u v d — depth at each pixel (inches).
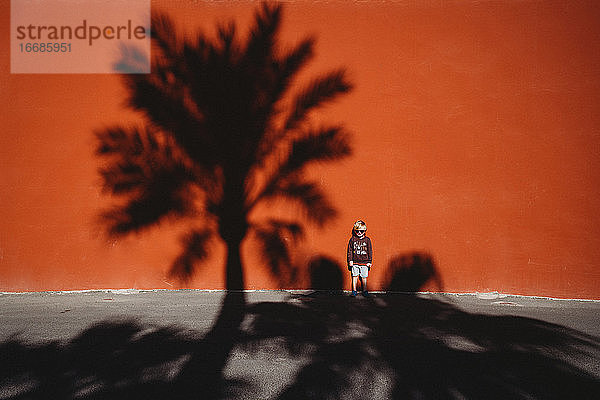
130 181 356.8
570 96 343.9
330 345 213.2
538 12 349.7
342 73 359.3
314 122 359.3
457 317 272.1
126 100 358.6
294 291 350.6
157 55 360.5
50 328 240.5
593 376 177.2
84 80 358.6
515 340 224.1
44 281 351.9
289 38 360.8
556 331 242.5
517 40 350.6
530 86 347.6
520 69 349.4
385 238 353.1
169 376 172.4
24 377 170.7
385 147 356.2
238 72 361.4
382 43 359.3
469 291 346.3
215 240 357.1
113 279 353.7
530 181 344.5
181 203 357.1
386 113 357.1
